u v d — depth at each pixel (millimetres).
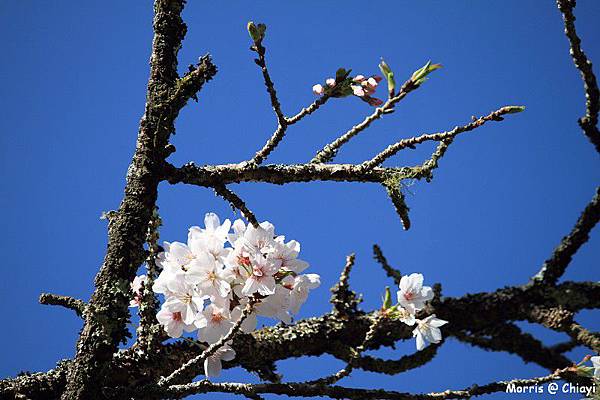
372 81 2107
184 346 2152
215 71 2135
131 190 2115
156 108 2125
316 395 2096
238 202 2115
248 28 2066
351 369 2115
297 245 2107
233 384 2080
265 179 2143
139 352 2133
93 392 2062
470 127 2117
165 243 2137
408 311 2227
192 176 2125
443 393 2111
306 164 2156
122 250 2098
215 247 2104
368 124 2139
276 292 2092
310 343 2244
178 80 2125
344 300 2273
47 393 2117
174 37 2164
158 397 2062
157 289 2096
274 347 2223
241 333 2211
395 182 2164
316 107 2107
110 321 2078
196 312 2082
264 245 2100
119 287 2088
